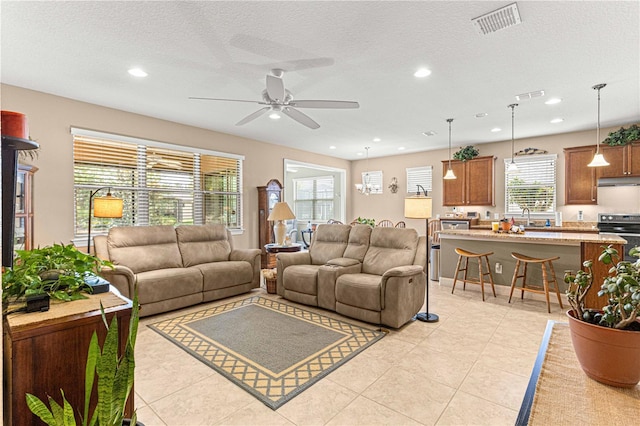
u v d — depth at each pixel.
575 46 2.69
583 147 5.52
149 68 3.13
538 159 6.12
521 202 6.35
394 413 1.85
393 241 3.85
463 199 6.73
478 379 2.20
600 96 3.90
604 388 0.87
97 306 1.40
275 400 1.98
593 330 0.89
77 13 2.23
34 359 1.17
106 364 1.00
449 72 3.22
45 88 3.67
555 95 3.88
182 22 2.35
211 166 5.63
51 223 3.88
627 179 5.07
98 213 3.46
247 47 2.72
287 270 4.07
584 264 1.03
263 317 3.44
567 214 5.87
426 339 2.87
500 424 1.75
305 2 2.12
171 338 2.88
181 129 5.17
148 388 2.11
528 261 3.70
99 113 4.26
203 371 2.32
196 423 1.78
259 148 6.45
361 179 8.91
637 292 0.83
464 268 4.68
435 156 7.55
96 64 3.04
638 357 0.84
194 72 3.22
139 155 4.72
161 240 4.15
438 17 2.29
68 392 1.25
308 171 10.34
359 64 3.03
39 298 1.30
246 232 6.17
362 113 4.61
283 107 3.34
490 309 3.70
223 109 4.42
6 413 1.14
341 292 3.44
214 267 4.04
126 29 2.44
